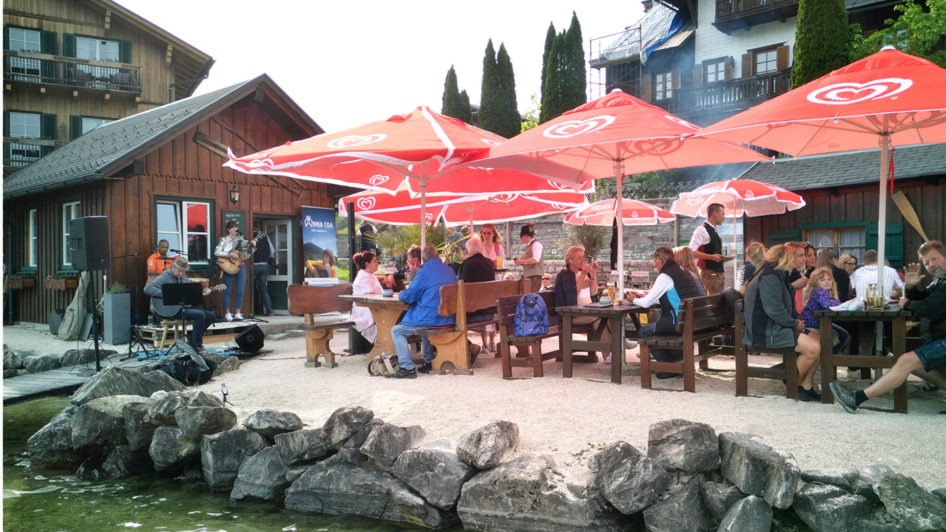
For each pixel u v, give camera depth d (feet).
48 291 42.37
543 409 17.29
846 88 17.10
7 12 76.64
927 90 15.79
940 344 15.57
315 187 44.70
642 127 18.53
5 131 78.13
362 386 21.02
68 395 24.71
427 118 22.93
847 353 22.07
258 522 14.43
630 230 52.08
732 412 16.46
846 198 39.86
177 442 17.31
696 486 12.67
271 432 16.47
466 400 18.56
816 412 16.37
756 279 18.06
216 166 39.52
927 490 11.86
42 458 18.44
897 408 16.21
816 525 11.69
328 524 14.30
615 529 12.41
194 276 36.94
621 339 21.35
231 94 37.99
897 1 61.87
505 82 91.50
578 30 82.94
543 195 30.68
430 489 14.03
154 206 36.60
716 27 74.43
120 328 32.42
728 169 62.59
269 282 45.01
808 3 58.65
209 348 30.71
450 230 57.00
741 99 72.54
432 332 22.13
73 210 39.17
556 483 13.09
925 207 37.04
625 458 12.84
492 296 24.30
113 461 17.84
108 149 40.70
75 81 79.41
